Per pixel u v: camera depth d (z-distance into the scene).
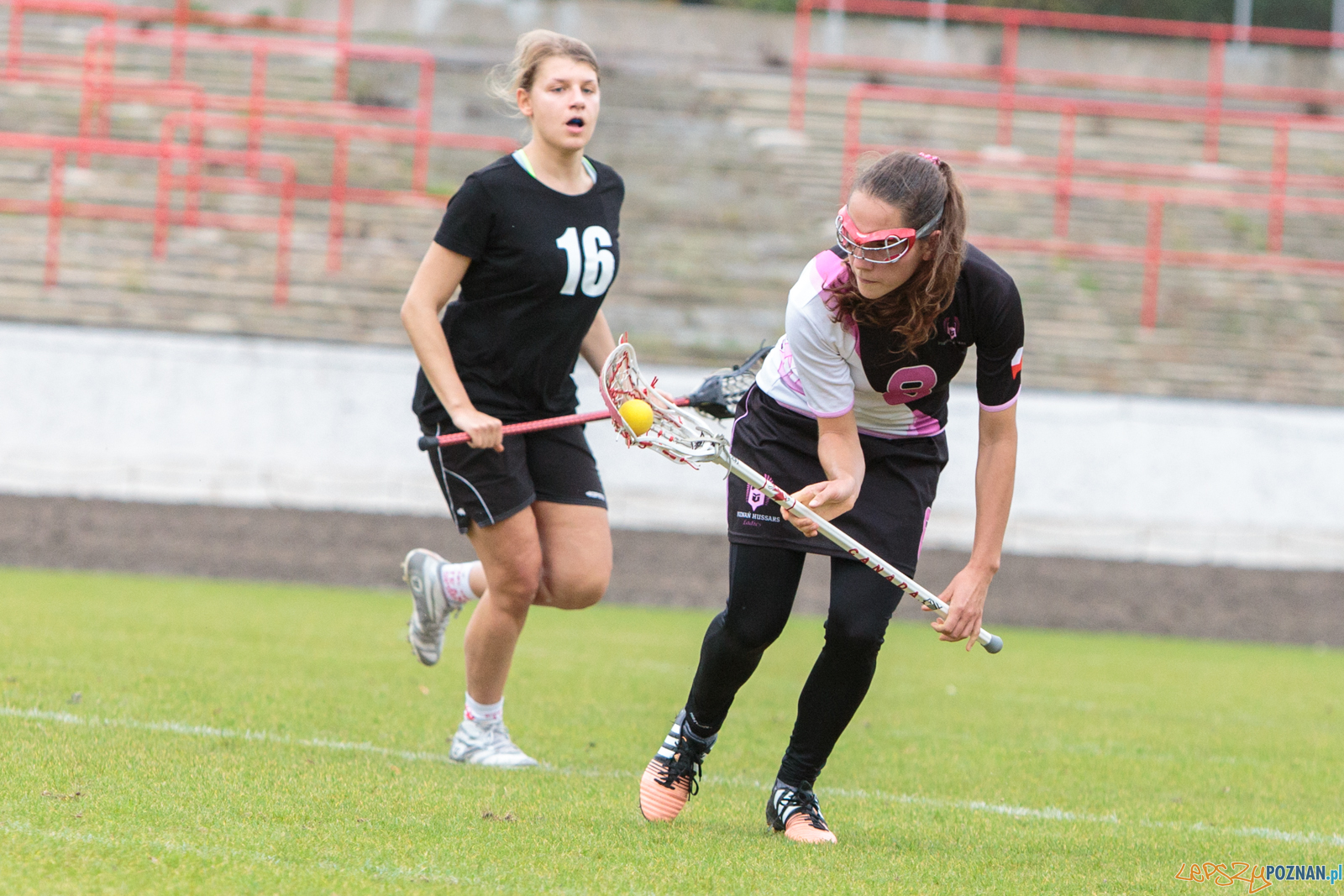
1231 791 17.61
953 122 78.38
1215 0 95.88
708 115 76.56
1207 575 48.56
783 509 12.34
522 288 15.98
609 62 81.94
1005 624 42.59
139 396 49.38
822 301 12.20
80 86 69.88
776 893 10.85
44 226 60.16
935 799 16.11
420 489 50.00
